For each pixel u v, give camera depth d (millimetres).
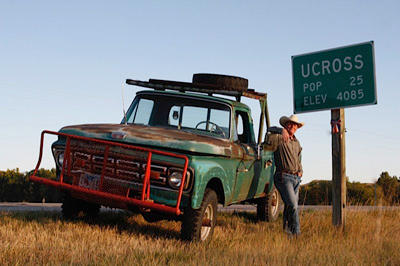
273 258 5320
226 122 7434
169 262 4844
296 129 7992
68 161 6410
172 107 7598
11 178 106500
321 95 8656
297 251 6062
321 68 8672
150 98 7789
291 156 7754
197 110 7512
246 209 13562
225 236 7258
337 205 8461
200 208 6312
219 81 7762
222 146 6664
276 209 10172
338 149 8484
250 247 6203
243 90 7605
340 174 8461
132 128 6621
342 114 8516
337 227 8352
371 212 10398
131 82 8047
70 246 5469
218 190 6965
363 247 6664
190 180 6070
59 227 6770
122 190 6145
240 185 7633
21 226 6566
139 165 6082
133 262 4723
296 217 7738
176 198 6027
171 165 6047
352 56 8336
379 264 5477
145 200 5938
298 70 8969
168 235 7129
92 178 6273
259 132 8547
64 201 7402
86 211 7652
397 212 10391
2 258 4625
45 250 5129
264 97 8523
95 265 4586
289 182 7766
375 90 8055
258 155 8086
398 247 6668
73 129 6598
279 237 6988
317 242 6902
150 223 8102
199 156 6223
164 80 7945
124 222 7926
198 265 4797
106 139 6297
